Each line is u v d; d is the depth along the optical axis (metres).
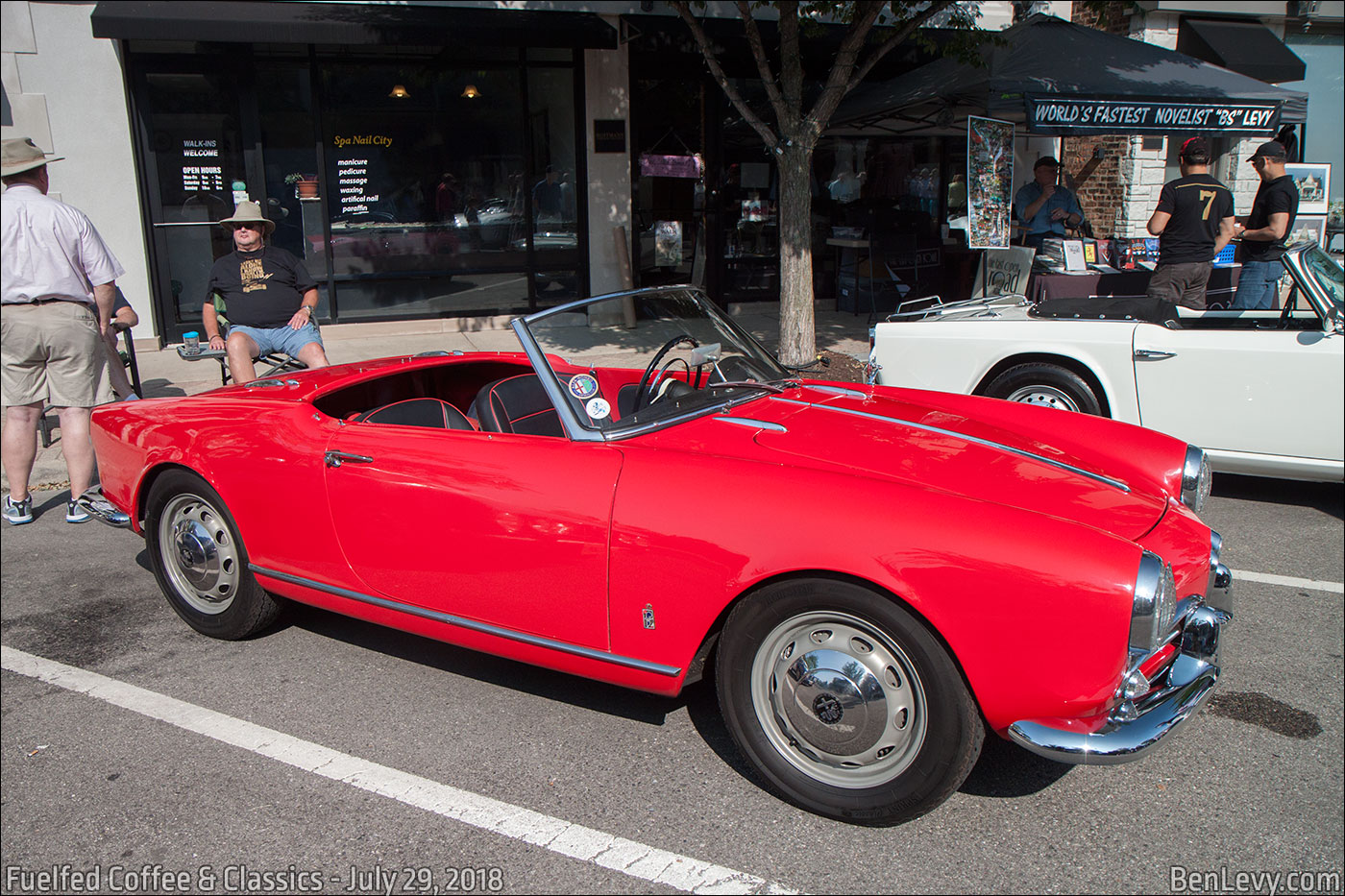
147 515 4.07
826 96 8.05
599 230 11.27
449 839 2.75
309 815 2.87
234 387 4.26
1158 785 3.00
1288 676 3.69
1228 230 7.14
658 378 3.61
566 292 11.41
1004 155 8.66
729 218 12.02
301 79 9.94
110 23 8.40
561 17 10.15
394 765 3.12
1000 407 3.90
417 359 4.55
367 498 3.37
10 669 3.84
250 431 3.69
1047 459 3.19
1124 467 3.42
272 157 10.02
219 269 6.69
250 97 9.77
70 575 4.86
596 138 11.02
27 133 9.12
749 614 2.77
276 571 3.73
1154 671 2.70
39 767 3.14
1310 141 14.31
